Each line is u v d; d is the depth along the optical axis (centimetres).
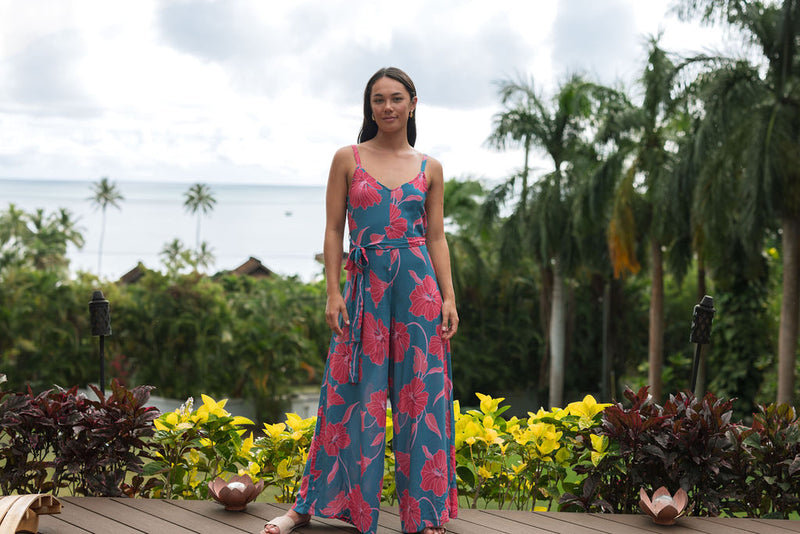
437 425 224
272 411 1802
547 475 298
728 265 1242
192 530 231
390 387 231
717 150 1020
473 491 301
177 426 288
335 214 230
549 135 1520
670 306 1909
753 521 253
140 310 1764
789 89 940
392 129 228
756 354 1388
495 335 2017
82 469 273
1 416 267
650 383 1355
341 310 227
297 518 233
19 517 201
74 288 1755
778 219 998
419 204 229
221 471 299
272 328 1827
